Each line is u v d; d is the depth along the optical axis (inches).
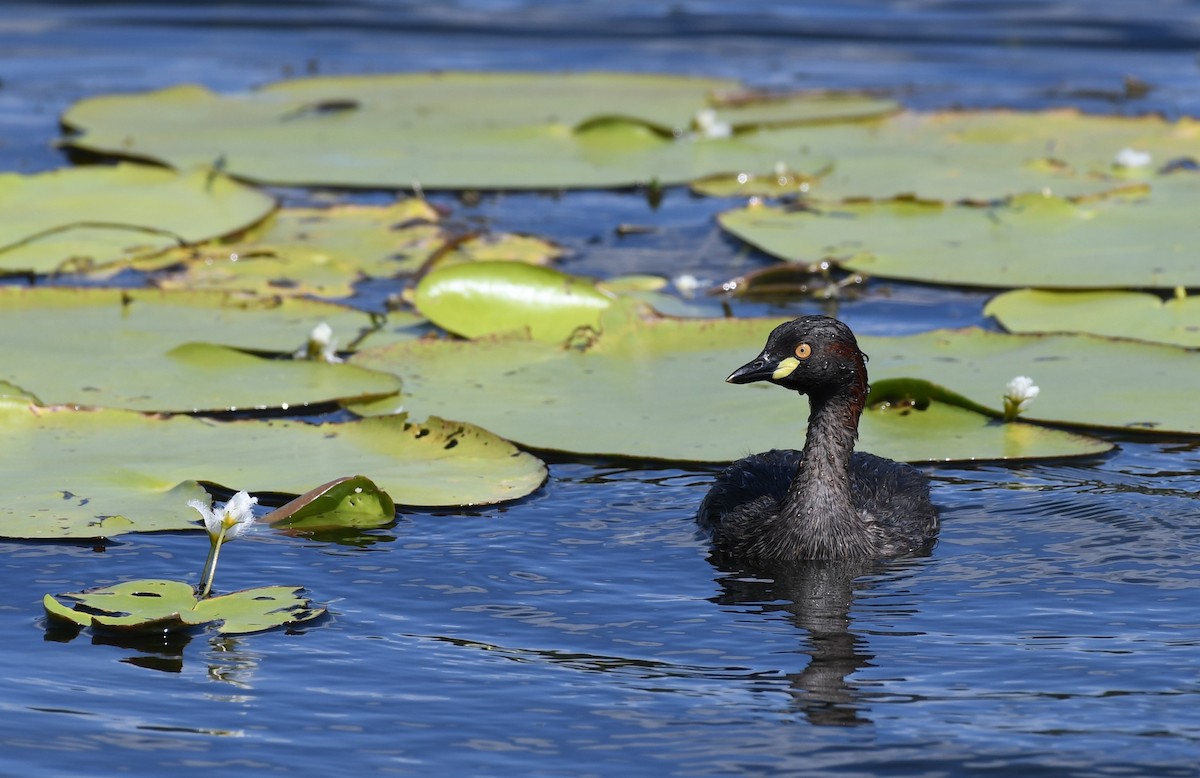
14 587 371.9
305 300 606.2
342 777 288.8
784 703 318.0
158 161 823.1
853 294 649.0
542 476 446.9
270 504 427.8
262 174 809.5
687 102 1005.8
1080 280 627.5
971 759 294.4
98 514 413.1
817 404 418.0
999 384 519.8
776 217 731.4
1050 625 354.9
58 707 313.1
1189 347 556.4
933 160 851.4
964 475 457.1
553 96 1020.5
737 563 397.7
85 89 1036.5
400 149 874.1
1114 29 1289.4
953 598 373.1
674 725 309.1
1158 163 840.9
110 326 569.6
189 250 679.7
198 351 535.8
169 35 1255.5
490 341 557.3
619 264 692.7
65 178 756.0
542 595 374.0
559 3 1449.3
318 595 371.2
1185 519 418.3
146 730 305.1
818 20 1348.4
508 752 298.4
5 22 1301.7
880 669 333.7
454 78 1077.1
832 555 399.5
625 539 412.2
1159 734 302.5
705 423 491.5
